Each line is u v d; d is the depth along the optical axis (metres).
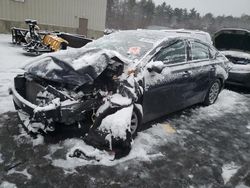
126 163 3.37
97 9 22.66
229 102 6.75
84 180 2.98
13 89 3.86
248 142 4.51
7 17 16.27
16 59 8.79
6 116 4.32
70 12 20.19
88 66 3.38
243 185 3.27
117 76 3.65
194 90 5.27
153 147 3.87
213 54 6.04
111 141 3.30
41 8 17.95
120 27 62.66
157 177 3.21
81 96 3.36
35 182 2.87
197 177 3.32
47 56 3.82
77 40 9.61
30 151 3.38
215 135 4.63
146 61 4.10
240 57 8.15
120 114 3.41
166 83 4.36
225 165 3.68
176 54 4.75
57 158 3.28
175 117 5.23
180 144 4.10
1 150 3.37
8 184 2.79
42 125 3.29
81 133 3.66
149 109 4.23
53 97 3.34
